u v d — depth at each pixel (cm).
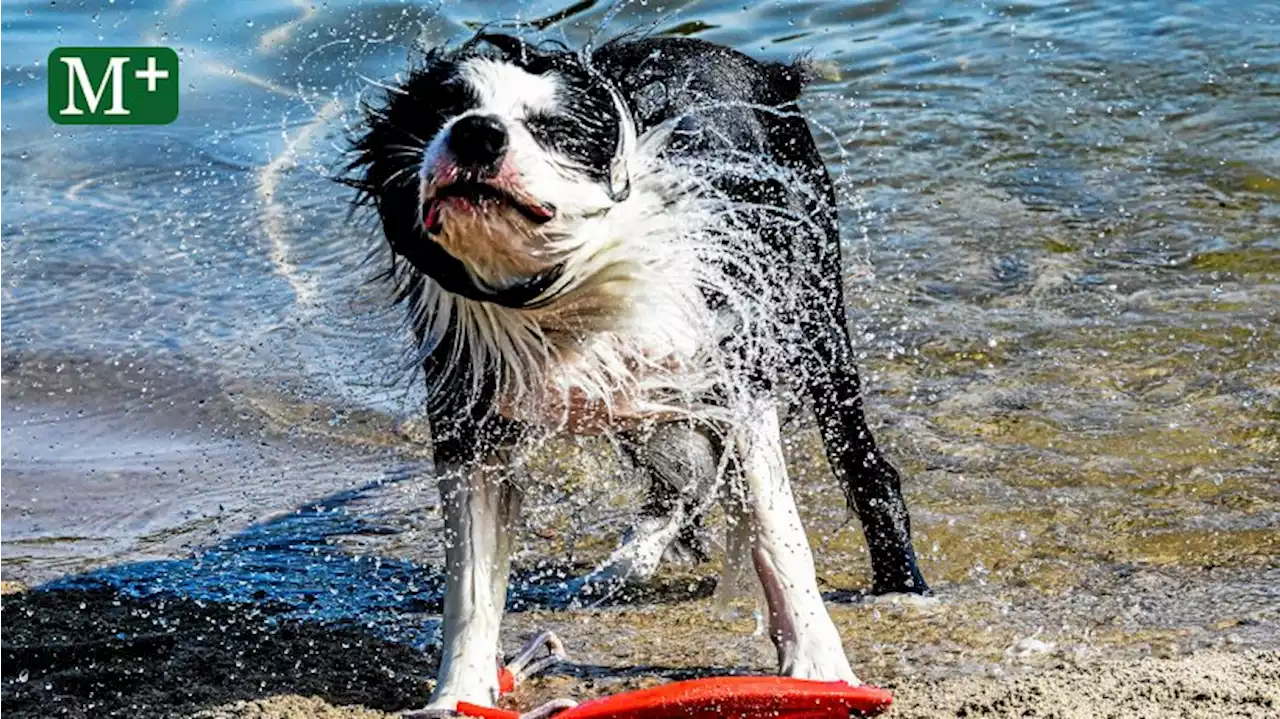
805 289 621
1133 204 1038
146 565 700
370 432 845
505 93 491
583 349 525
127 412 870
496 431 543
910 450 771
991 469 750
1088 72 1225
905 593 645
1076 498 720
